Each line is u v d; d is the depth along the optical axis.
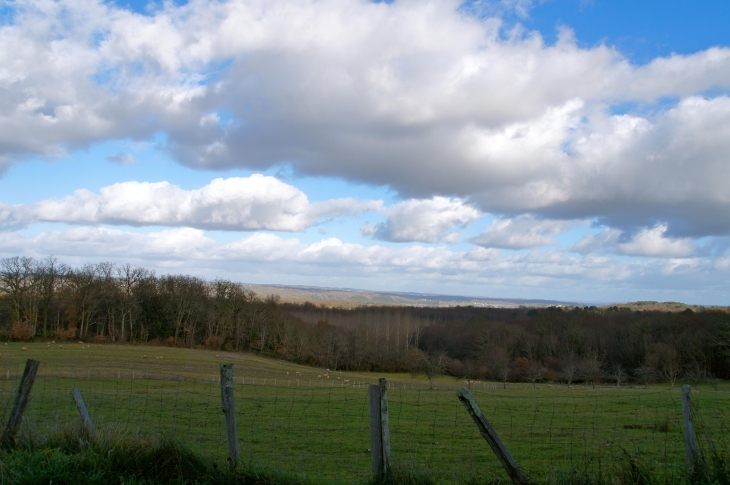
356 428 20.31
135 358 67.44
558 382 77.00
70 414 17.39
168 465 7.96
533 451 15.43
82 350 71.75
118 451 8.08
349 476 11.96
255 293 111.88
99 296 95.25
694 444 7.84
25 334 79.88
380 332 103.31
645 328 82.81
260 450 15.71
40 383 32.88
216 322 101.62
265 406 25.98
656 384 67.62
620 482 7.49
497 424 21.25
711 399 29.33
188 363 67.56
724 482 7.20
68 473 7.35
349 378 71.75
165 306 99.75
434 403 29.97
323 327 103.81
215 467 8.06
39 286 87.19
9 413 9.66
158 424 18.78
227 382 8.23
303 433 19.02
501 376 80.00
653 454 13.36
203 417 21.64
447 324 113.75
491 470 12.43
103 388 31.08
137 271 102.06
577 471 8.00
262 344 99.81
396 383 68.62
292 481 7.94
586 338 87.94
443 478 9.59
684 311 87.31
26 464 7.57
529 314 125.25
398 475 7.72
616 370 76.88
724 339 67.00
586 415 23.94
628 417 22.72
